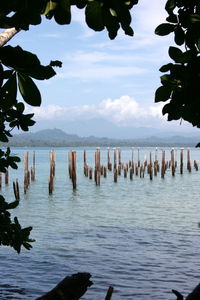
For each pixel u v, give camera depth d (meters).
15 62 1.53
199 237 20.03
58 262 15.10
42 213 28.14
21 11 1.48
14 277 13.16
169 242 18.84
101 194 40.12
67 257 15.86
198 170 71.81
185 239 19.52
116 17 1.59
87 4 1.56
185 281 13.16
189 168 62.47
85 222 24.61
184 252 16.91
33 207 31.09
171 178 55.97
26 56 1.53
